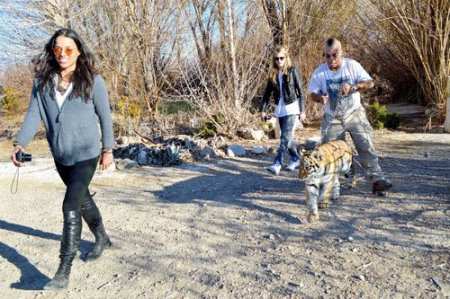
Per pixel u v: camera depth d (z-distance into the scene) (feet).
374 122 38.11
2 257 14.80
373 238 14.44
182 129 39.24
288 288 11.71
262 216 17.28
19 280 13.16
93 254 14.11
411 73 46.29
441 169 22.77
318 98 17.89
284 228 15.85
